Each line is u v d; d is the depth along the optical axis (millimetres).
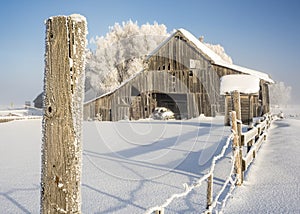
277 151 8383
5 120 24031
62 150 1493
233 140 5414
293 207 4012
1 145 11828
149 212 2293
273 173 5914
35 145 11812
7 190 5367
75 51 1509
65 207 1483
